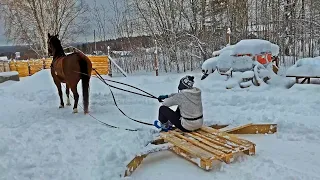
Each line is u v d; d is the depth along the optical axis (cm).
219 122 609
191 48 1902
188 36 1938
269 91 948
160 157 467
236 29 1939
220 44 1914
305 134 536
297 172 386
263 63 1101
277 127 578
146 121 662
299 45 1727
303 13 1791
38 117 732
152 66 1953
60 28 2853
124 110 784
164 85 1197
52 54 844
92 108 819
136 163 430
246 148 435
